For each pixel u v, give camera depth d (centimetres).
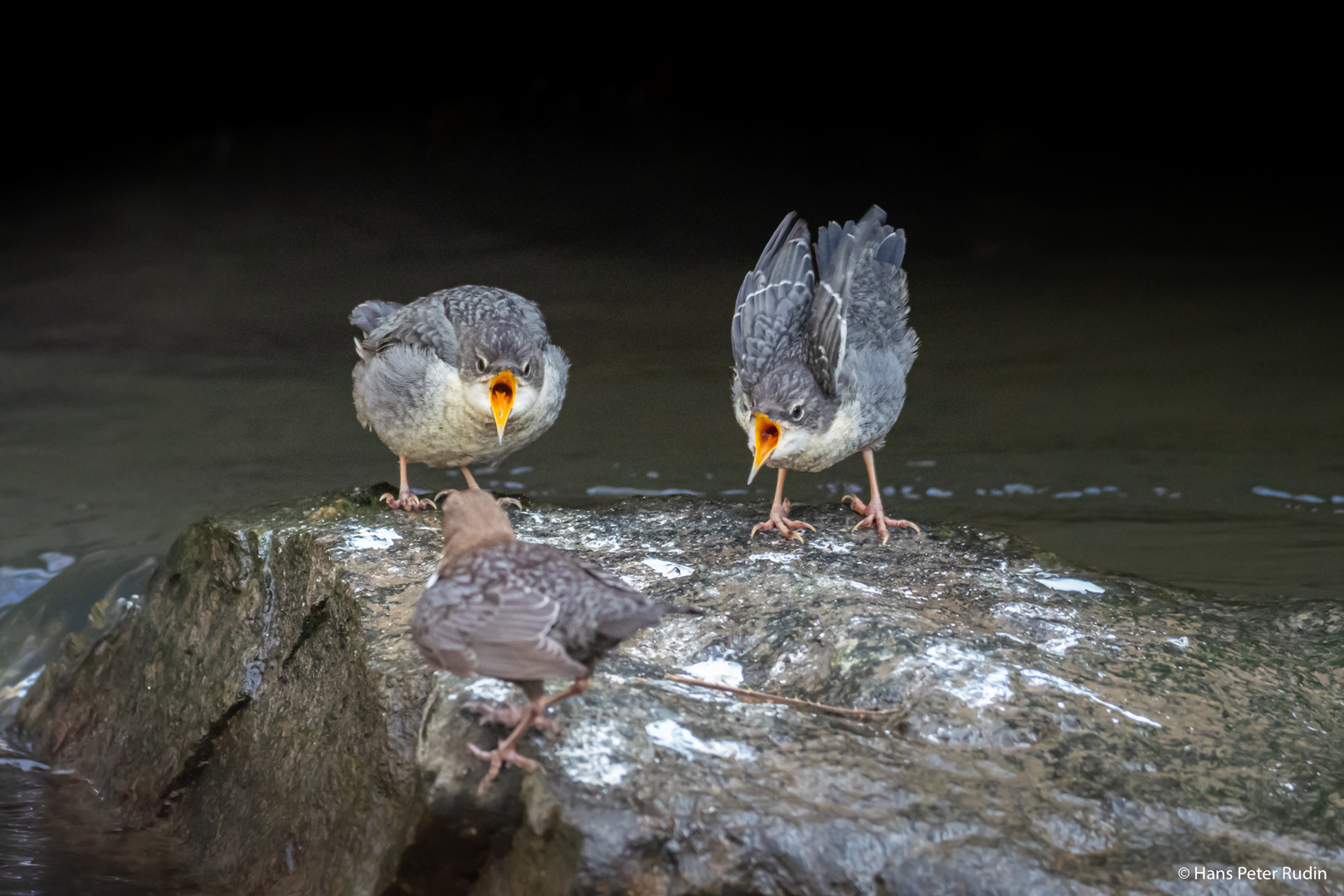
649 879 511
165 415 1548
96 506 1254
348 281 2205
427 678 647
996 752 585
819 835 518
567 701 571
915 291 2167
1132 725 614
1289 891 519
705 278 2198
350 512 887
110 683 933
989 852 519
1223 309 2011
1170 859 532
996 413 1509
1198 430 1427
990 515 1182
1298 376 1636
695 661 683
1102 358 1745
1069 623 725
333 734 699
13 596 1098
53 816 843
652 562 812
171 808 817
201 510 1234
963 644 665
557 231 2584
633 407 1536
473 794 528
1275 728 628
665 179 3136
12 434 1482
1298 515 1162
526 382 854
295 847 687
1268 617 755
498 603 488
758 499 1236
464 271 2256
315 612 782
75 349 1844
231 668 814
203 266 2345
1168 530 1133
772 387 782
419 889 546
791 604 720
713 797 527
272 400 1609
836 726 593
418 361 864
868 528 886
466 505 557
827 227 882
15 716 1009
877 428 837
